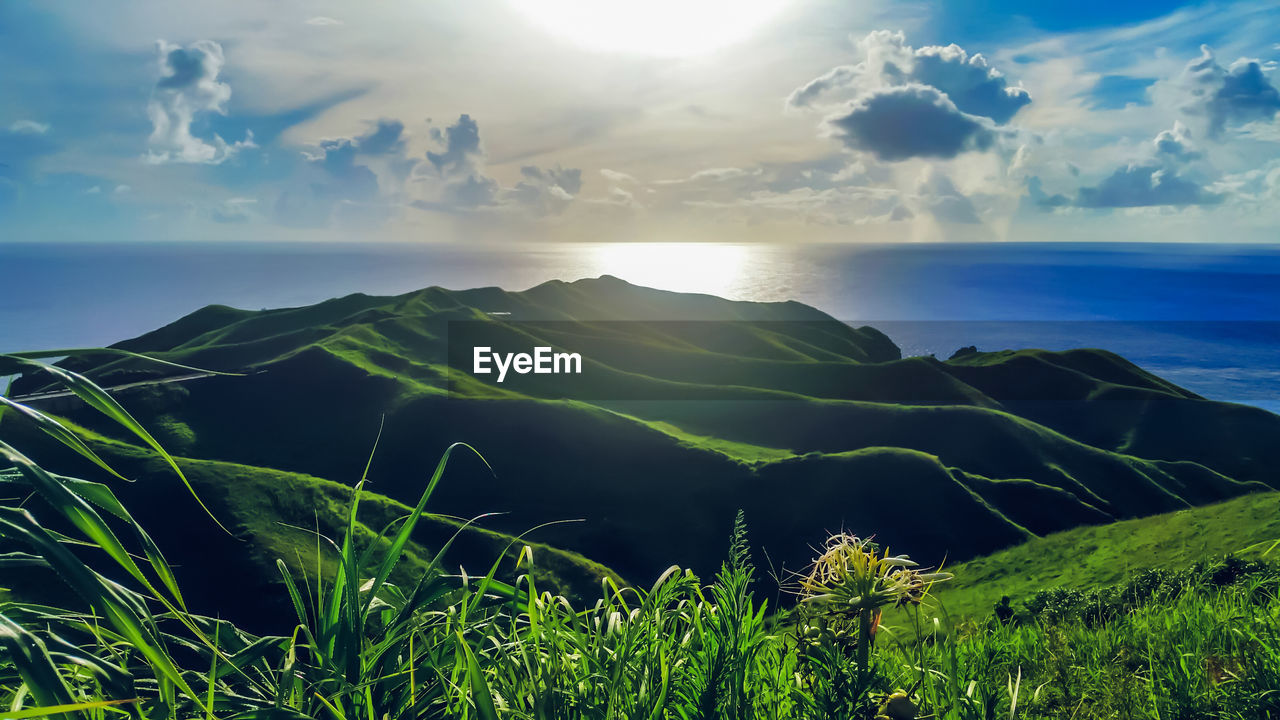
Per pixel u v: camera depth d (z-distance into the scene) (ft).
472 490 288.71
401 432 317.22
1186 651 11.08
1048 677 11.56
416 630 5.78
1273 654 9.21
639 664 6.05
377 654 5.74
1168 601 15.96
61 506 3.88
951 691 6.52
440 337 445.37
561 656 6.17
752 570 6.65
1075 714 10.17
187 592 194.90
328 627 5.69
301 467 303.27
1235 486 325.42
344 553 5.84
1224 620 12.01
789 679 6.73
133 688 4.54
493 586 6.30
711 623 6.41
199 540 210.59
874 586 6.10
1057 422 425.28
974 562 166.30
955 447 334.03
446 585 6.01
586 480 288.71
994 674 9.48
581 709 5.70
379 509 229.04
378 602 6.10
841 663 6.19
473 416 320.29
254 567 198.39
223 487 227.61
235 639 5.50
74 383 4.00
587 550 252.62
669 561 248.93
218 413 336.49
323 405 342.64
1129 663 12.08
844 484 273.13
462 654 5.43
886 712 6.12
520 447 305.12
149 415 321.93
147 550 4.28
